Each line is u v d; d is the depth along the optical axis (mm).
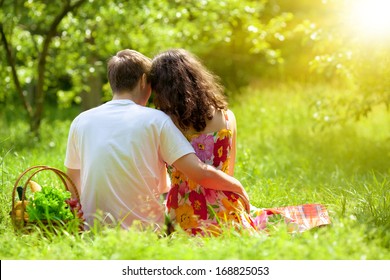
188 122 5680
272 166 10016
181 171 5512
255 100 17234
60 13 12266
